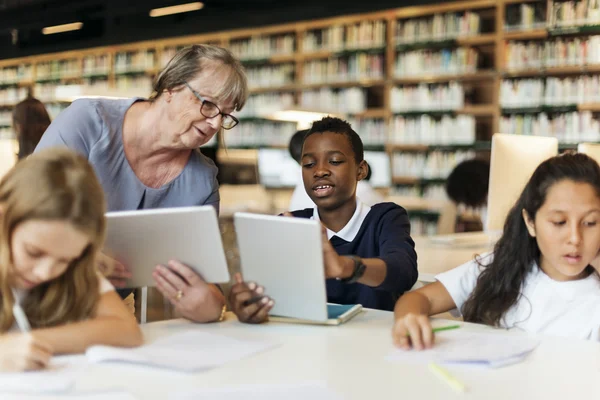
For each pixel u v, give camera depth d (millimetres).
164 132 1773
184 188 1908
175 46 8820
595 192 1493
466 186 4133
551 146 3006
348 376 1104
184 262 1452
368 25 7188
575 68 5941
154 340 1321
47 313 1247
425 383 1072
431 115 6941
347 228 1956
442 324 1498
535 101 6176
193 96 1718
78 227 1104
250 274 1489
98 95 3969
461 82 6781
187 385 1045
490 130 6672
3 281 1150
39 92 10320
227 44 8305
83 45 9469
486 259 1720
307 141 1995
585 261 1512
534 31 6137
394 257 1664
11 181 1106
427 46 6766
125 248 1415
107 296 1318
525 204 1603
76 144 1747
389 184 5992
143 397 989
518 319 1611
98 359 1146
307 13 7379
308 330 1433
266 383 1061
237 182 6383
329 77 7508
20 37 10227
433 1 6516
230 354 1215
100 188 1182
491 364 1171
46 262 1115
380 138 7227
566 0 5988
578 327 1554
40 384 1004
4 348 1101
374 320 1530
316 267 1387
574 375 1129
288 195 6461
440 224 4621
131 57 9266
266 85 8000
